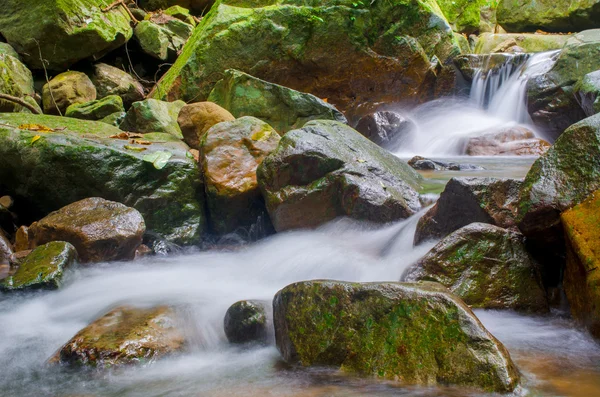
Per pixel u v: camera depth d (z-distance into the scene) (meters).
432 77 11.02
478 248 3.44
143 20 11.58
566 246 3.12
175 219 5.65
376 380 2.44
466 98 11.50
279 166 5.11
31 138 5.49
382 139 9.55
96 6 10.23
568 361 2.61
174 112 8.34
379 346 2.51
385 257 4.39
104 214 4.98
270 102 8.68
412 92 10.96
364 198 4.83
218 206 5.62
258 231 5.75
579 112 9.46
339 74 10.48
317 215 5.14
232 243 5.79
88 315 3.62
